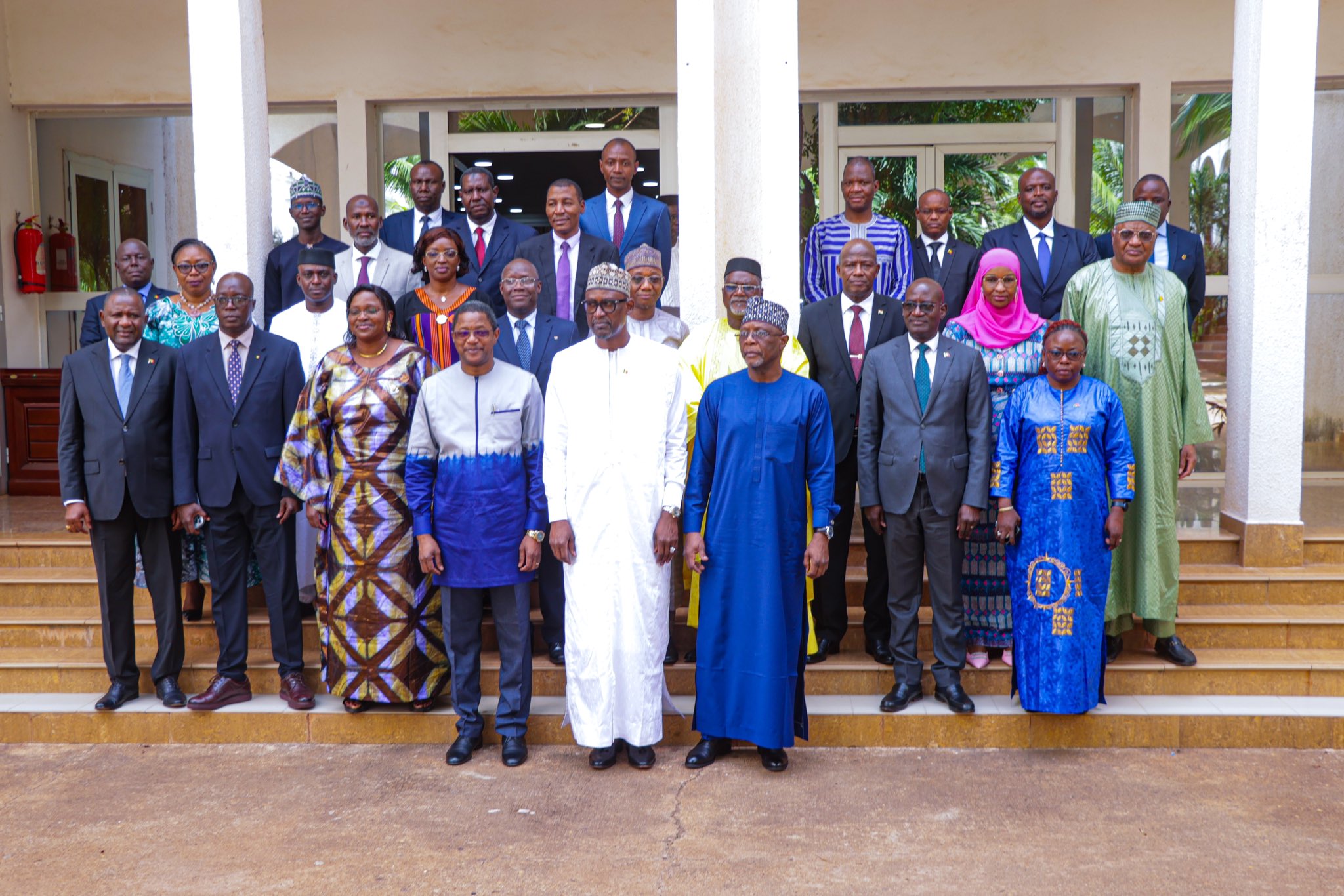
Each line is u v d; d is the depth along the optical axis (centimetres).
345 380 447
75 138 820
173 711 466
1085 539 439
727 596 424
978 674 477
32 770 436
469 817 386
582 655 425
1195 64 762
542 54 781
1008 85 772
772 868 346
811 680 482
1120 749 450
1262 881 335
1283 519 546
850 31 770
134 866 351
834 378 488
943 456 445
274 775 427
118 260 576
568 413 428
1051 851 357
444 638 462
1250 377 544
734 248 551
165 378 464
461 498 425
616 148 569
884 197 802
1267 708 456
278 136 802
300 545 521
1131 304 477
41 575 560
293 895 331
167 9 780
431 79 785
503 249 572
